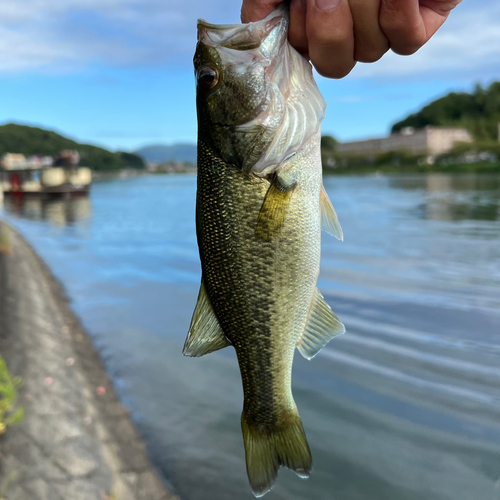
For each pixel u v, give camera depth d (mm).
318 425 682
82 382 776
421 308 1159
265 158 286
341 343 963
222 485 559
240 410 724
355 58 252
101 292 1476
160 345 997
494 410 702
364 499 540
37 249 2379
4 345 838
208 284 303
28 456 521
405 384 789
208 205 296
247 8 285
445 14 248
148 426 675
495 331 995
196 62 292
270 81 284
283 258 291
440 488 551
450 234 2244
